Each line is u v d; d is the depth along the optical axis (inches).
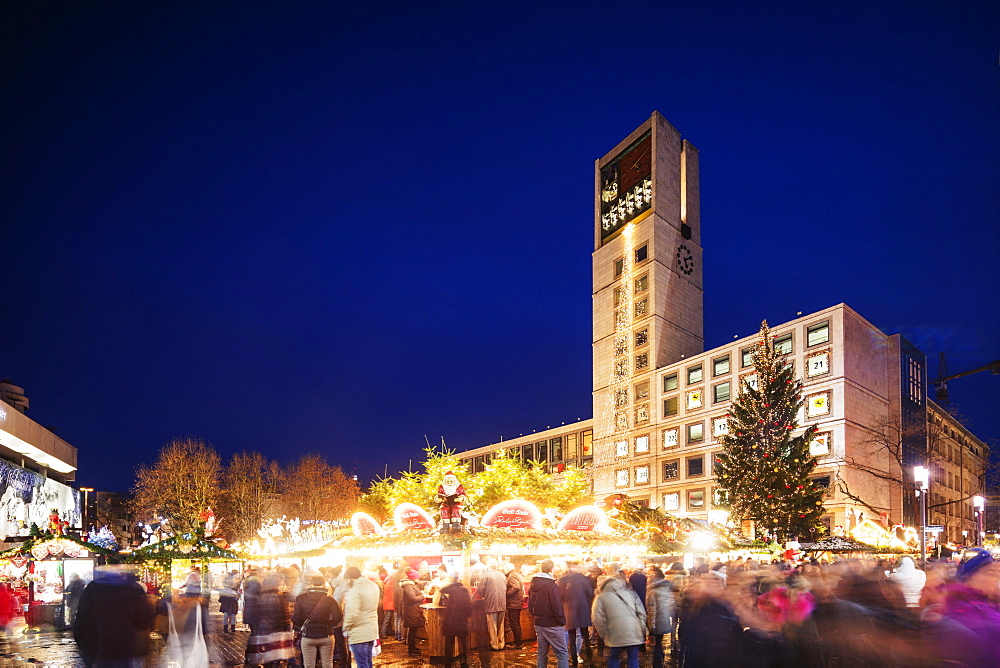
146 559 684.1
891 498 2486.5
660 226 3344.0
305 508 2918.3
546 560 461.4
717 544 1006.4
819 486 1657.2
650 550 927.7
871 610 369.1
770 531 1578.5
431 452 1467.8
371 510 1668.3
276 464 2942.9
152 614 334.0
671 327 3275.1
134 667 322.0
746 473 1652.3
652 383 3142.2
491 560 650.8
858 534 1363.2
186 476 2491.4
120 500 4158.5
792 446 1659.7
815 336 2501.2
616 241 3506.4
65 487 3122.5
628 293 3388.3
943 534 2979.8
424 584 745.0
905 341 2770.7
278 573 528.4
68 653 620.7
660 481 3019.2
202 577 697.6
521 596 657.6
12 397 3166.8
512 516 865.5
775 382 1733.5
